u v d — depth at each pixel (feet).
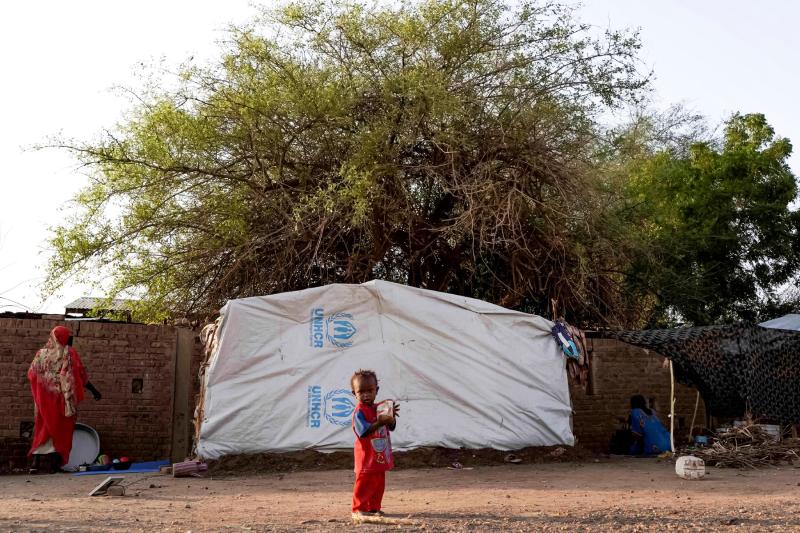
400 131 50.88
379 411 24.45
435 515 24.66
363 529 21.88
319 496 30.40
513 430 43.21
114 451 48.08
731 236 72.84
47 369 43.91
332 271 55.77
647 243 60.29
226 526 22.66
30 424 46.47
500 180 52.49
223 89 50.14
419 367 42.27
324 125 50.67
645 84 55.31
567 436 44.57
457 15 52.90
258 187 50.67
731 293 75.56
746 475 37.37
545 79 54.70
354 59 52.80
